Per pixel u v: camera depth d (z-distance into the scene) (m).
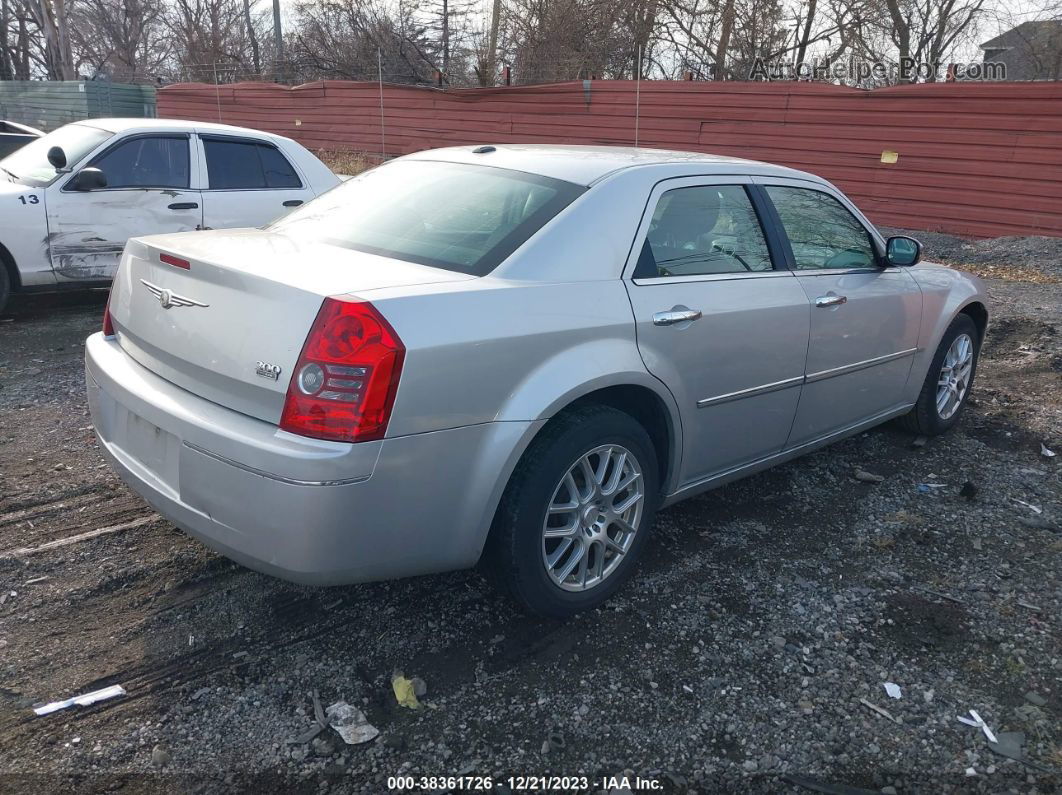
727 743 2.59
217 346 2.69
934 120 13.76
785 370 3.83
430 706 2.68
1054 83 12.59
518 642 3.01
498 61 26.44
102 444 3.21
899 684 2.88
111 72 38.41
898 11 22.78
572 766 2.47
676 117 16.50
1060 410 5.76
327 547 2.50
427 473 2.61
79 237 6.79
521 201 3.24
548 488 2.88
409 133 20.48
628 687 2.81
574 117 17.95
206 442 2.60
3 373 5.61
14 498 3.88
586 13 24.70
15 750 2.43
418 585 3.33
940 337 4.90
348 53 28.58
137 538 3.59
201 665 2.83
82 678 2.74
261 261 2.82
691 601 3.31
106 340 3.37
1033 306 8.98
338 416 2.45
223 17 35.47
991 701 2.81
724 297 3.48
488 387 2.70
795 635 3.12
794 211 4.05
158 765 2.42
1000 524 4.07
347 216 3.51
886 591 3.44
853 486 4.45
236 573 3.36
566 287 2.97
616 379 3.02
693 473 3.60
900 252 4.46
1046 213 13.03
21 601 3.12
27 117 27.41
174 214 7.21
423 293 2.63
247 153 7.74
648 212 3.33
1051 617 3.29
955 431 5.35
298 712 2.64
